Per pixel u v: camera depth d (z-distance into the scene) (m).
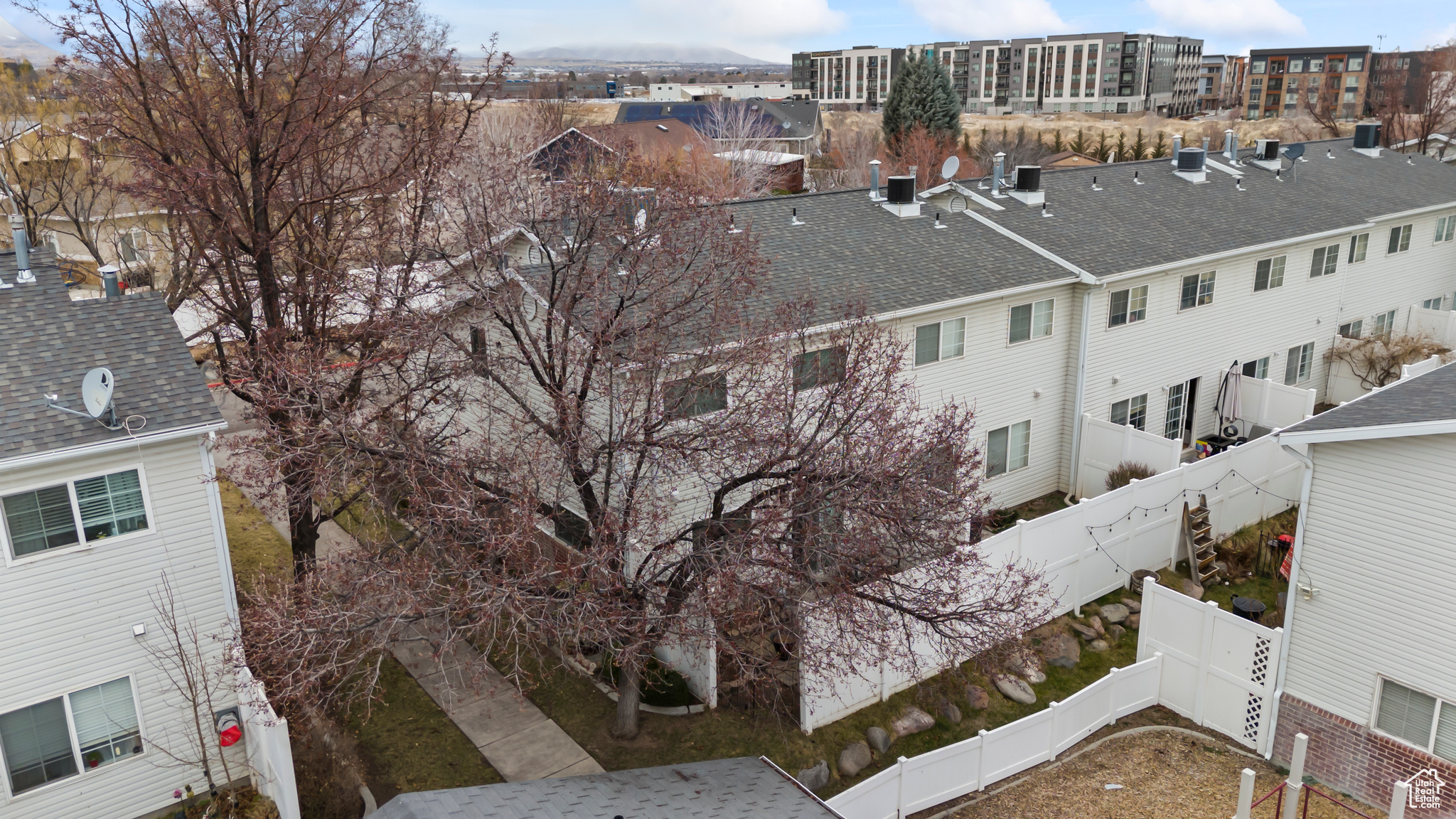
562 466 15.59
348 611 14.16
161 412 13.67
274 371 17.11
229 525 23.52
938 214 26.72
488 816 11.40
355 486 20.50
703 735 16.66
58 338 14.59
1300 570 15.64
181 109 18.53
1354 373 32.28
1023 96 179.00
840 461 14.80
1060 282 23.73
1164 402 27.75
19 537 12.95
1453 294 38.66
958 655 16.25
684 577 14.92
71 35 17.97
